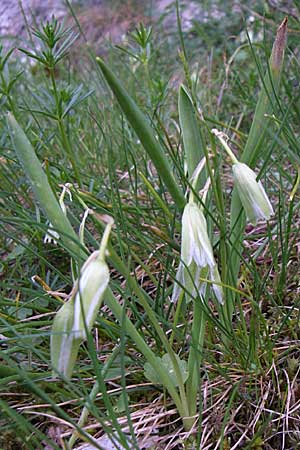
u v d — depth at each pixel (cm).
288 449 25
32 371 27
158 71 66
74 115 56
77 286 19
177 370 24
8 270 36
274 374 28
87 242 37
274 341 28
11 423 25
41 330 28
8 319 29
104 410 27
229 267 27
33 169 20
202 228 21
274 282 32
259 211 22
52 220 20
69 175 36
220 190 25
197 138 25
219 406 27
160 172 21
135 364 29
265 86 24
